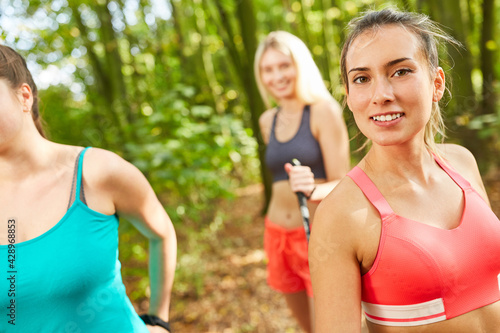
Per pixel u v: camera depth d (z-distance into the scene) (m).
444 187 1.04
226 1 4.98
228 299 3.54
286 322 3.17
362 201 0.97
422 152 1.03
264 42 2.32
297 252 2.24
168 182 3.37
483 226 0.99
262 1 6.85
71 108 5.21
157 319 1.43
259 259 4.32
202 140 3.86
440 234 0.95
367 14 1.00
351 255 0.96
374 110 0.95
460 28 3.83
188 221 3.99
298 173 1.82
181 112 3.86
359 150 1.28
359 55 0.96
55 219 1.09
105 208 1.18
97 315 1.13
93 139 3.90
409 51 0.93
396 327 0.95
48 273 1.06
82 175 1.15
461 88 3.84
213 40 6.69
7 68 1.08
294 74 2.20
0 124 1.04
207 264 4.14
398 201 0.98
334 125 2.12
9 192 1.10
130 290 3.46
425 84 0.95
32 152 1.12
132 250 3.20
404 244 0.93
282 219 2.28
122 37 5.51
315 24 6.15
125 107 4.79
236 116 8.01
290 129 2.26
